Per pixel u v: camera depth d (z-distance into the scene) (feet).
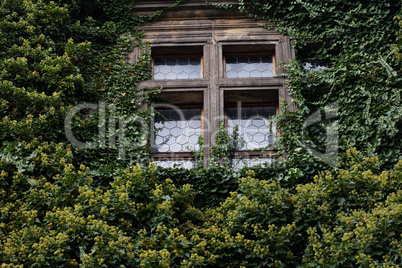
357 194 24.52
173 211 25.91
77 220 23.22
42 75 32.01
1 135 28.68
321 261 22.45
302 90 33.22
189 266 22.70
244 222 24.91
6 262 21.95
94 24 36.22
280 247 23.84
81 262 23.11
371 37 33.27
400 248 21.79
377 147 29.48
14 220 25.55
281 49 34.94
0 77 31.42
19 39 33.42
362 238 22.16
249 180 25.85
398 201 23.48
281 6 35.99
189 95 33.88
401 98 30.32
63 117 30.50
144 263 22.07
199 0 36.58
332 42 34.73
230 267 23.86
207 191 29.12
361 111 31.22
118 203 24.79
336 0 34.86
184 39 35.63
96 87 33.17
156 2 36.70
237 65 35.73
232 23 36.14
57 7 34.76
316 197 24.76
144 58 34.65
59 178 26.48
